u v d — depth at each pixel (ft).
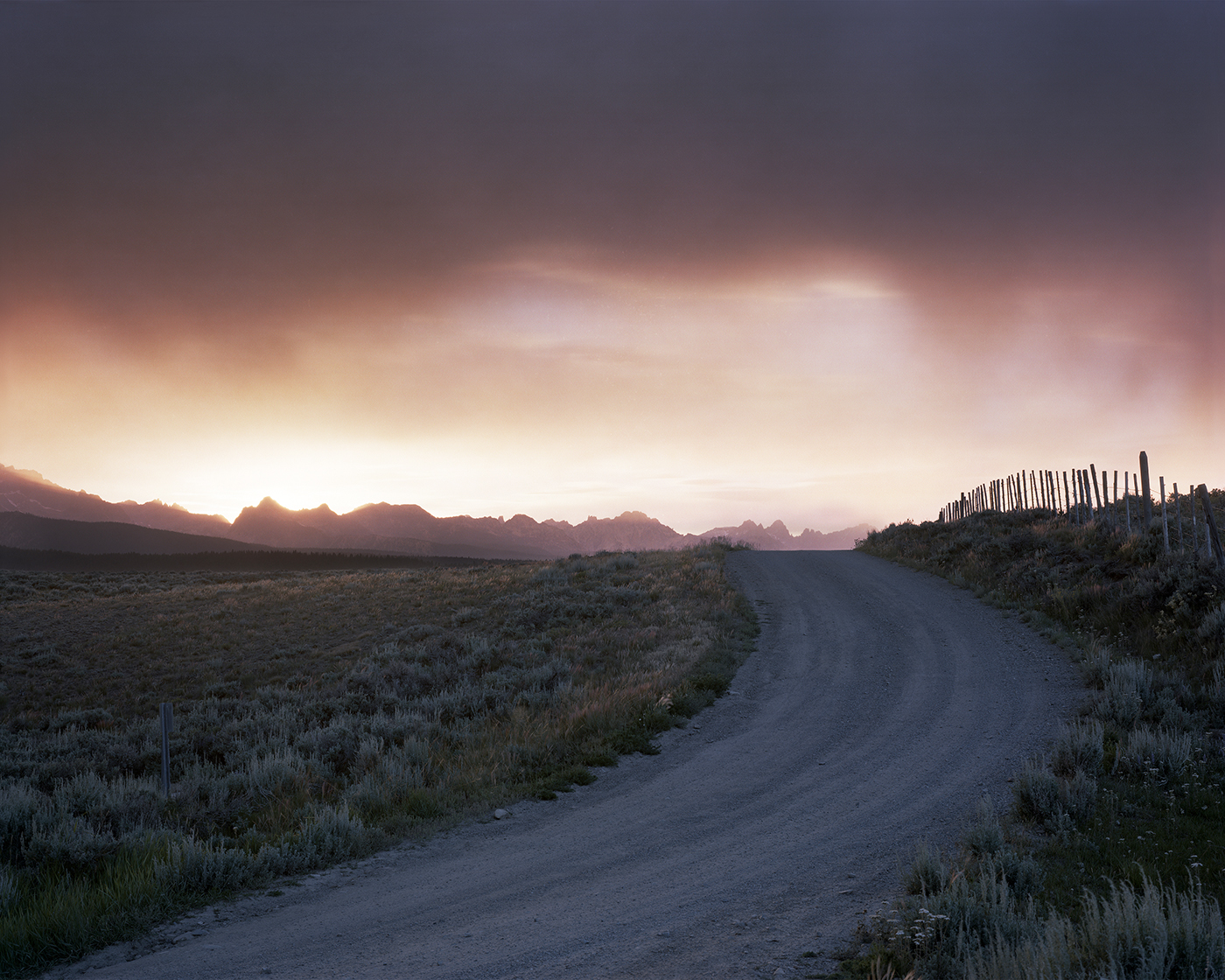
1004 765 38.63
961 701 51.88
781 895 25.64
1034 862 24.67
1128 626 60.03
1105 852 26.12
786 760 43.50
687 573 116.98
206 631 121.08
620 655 73.97
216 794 39.78
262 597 146.00
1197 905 19.17
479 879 28.32
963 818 31.73
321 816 32.96
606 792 39.45
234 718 73.20
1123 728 40.37
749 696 58.39
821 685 59.82
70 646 116.57
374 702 69.31
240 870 28.04
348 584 156.97
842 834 31.50
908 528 146.61
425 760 44.04
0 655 111.96
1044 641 63.57
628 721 50.37
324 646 108.06
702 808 36.22
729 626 81.25
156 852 29.30
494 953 22.02
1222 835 26.99
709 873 28.09
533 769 42.96
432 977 20.54
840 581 105.70
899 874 26.48
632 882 27.55
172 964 21.68
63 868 28.55
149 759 57.67
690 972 20.29
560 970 20.76
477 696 62.59
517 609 107.24
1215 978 15.52
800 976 19.49
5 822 32.37
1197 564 61.41
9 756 61.87
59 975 21.22
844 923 22.84
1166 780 32.22
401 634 103.91
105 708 90.17
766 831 32.50
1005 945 18.03
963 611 79.77
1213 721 39.42
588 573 128.77
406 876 28.86
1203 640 50.62
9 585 192.95
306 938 23.39
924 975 18.12
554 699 58.18
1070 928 17.30
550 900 26.07
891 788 37.17
